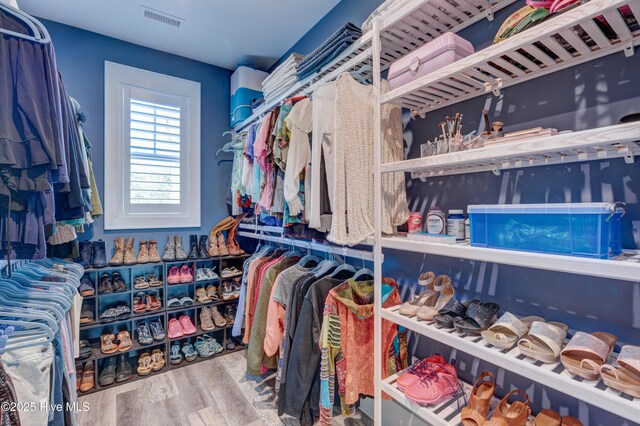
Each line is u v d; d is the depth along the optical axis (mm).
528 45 944
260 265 2166
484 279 1322
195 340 2596
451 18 1346
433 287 1360
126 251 2367
